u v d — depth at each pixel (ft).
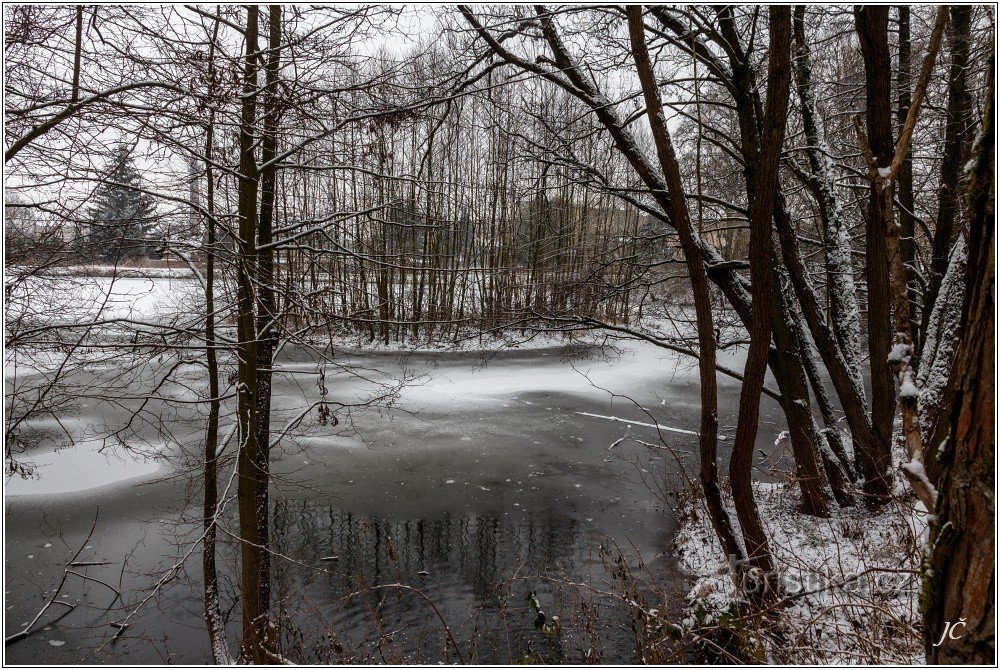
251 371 18.38
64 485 32.45
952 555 5.22
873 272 22.98
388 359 59.67
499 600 21.58
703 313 15.66
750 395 15.76
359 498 33.37
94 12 13.76
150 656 20.21
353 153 20.76
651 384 59.31
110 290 14.88
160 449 35.19
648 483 34.81
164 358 20.25
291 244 19.69
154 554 26.89
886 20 20.17
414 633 20.67
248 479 18.42
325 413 21.80
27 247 15.35
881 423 23.07
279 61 17.46
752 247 15.53
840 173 31.45
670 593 20.29
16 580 24.35
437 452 40.50
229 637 21.50
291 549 27.71
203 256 20.03
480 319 25.30
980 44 21.84
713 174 31.91
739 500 16.05
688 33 21.44
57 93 14.24
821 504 23.31
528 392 55.67
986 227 4.97
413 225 22.17
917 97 6.19
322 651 19.45
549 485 35.01
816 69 27.58
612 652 17.84
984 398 4.95
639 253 29.07
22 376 16.55
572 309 28.99
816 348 26.48
